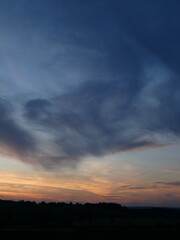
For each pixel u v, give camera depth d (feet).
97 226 172.35
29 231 144.97
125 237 122.72
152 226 162.71
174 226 160.25
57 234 134.51
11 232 141.79
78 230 143.95
